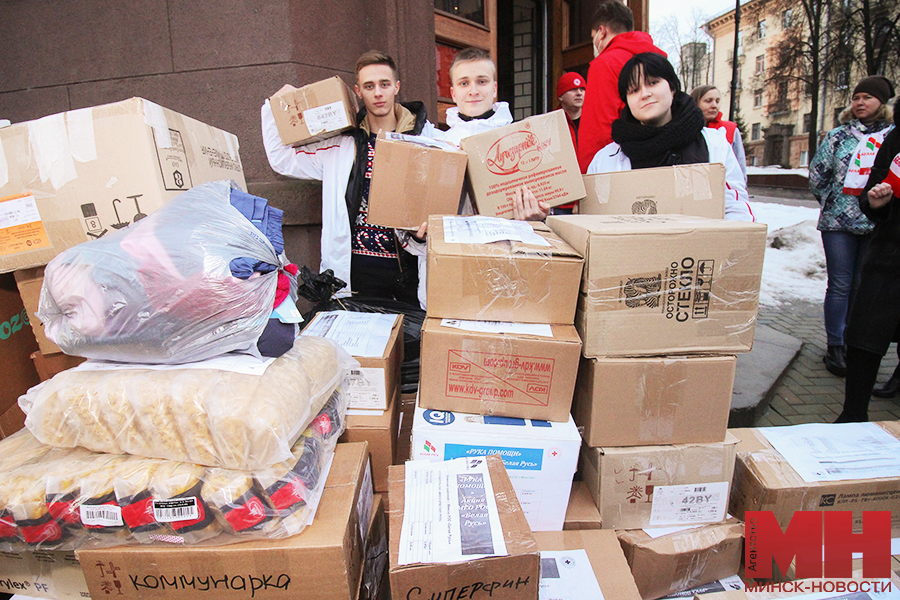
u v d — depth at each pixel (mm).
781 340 3135
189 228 1010
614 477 1232
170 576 947
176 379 977
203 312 974
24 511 924
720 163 1541
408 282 2080
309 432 1106
